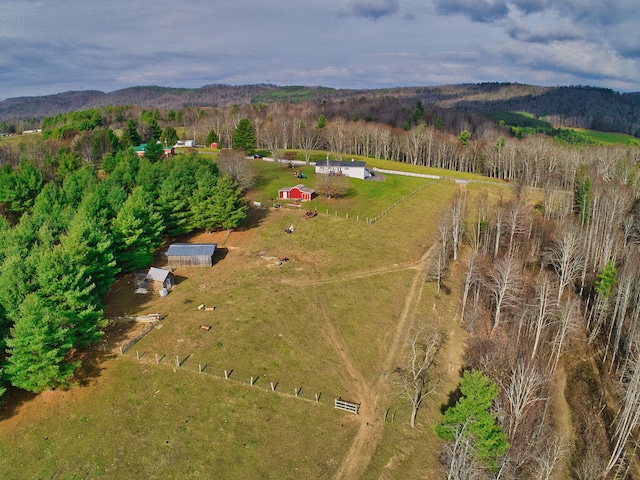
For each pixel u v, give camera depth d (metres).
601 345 69.38
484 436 40.06
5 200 92.81
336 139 183.50
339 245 87.06
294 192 111.62
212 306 64.06
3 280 49.97
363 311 66.81
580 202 107.94
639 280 68.56
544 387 56.91
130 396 47.66
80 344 50.94
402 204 112.00
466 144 183.75
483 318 70.31
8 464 41.22
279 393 49.72
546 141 167.12
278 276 74.00
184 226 88.06
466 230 99.94
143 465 41.09
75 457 41.72
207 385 49.47
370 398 51.44
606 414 57.03
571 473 47.78
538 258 89.12
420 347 61.25
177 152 161.88
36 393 47.75
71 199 89.06
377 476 42.41
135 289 68.50
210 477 40.44
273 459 42.56
